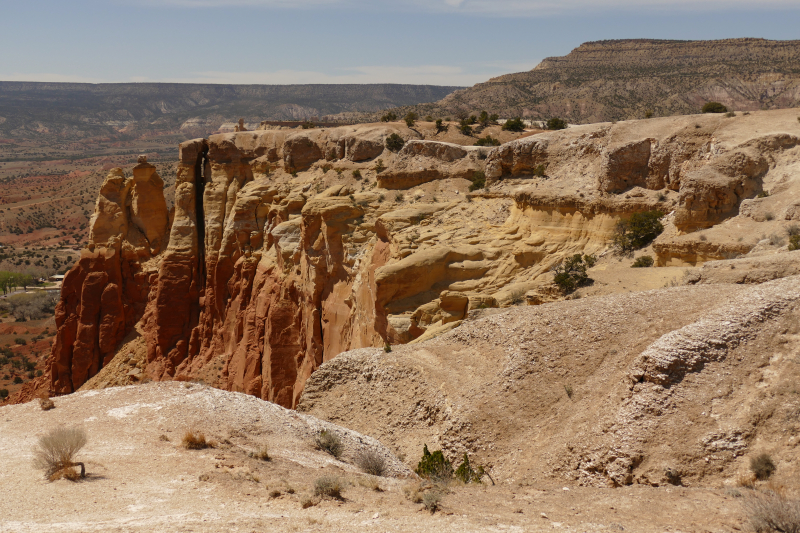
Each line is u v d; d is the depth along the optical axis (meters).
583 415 19.44
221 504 14.20
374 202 53.19
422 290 40.72
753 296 20.05
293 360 56.03
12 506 13.80
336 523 13.17
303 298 54.38
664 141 41.00
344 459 19.98
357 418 26.70
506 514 13.83
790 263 24.33
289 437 20.41
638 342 21.19
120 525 12.62
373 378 27.80
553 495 15.54
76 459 16.77
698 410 17.05
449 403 23.78
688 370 17.98
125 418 19.98
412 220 47.53
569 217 42.69
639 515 13.50
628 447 17.00
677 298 22.97
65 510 13.59
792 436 15.30
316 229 53.28
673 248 33.75
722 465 15.59
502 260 42.09
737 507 13.44
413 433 24.27
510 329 25.50
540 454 19.12
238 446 18.50
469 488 16.81
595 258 39.25
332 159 66.56
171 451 17.53
